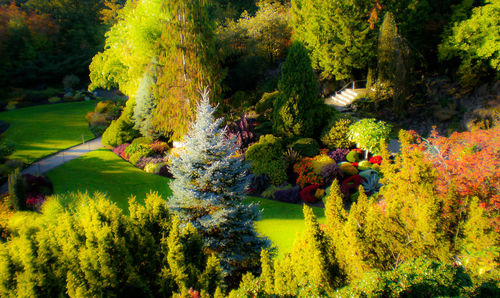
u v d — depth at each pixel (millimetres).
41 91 40031
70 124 29750
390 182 8766
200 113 10188
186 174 10047
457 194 7660
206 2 19203
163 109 20047
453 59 24516
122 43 25906
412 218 7305
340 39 25703
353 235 6812
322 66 28234
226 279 9992
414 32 26062
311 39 27219
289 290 6578
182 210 10180
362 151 19656
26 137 25859
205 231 10031
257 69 32688
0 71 37500
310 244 6695
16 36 39531
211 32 19859
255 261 10141
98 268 6543
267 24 32562
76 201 10656
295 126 20500
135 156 21406
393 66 23391
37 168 19953
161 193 17391
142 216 8180
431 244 7051
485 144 12211
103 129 27891
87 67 47281
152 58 22922
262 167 17578
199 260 7785
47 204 11094
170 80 19516
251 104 30375
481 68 22281
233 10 45594
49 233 7480
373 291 6051
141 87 22922
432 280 6344
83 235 7258
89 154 22641
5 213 13664
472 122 21656
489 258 6828
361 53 25281
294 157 18516
